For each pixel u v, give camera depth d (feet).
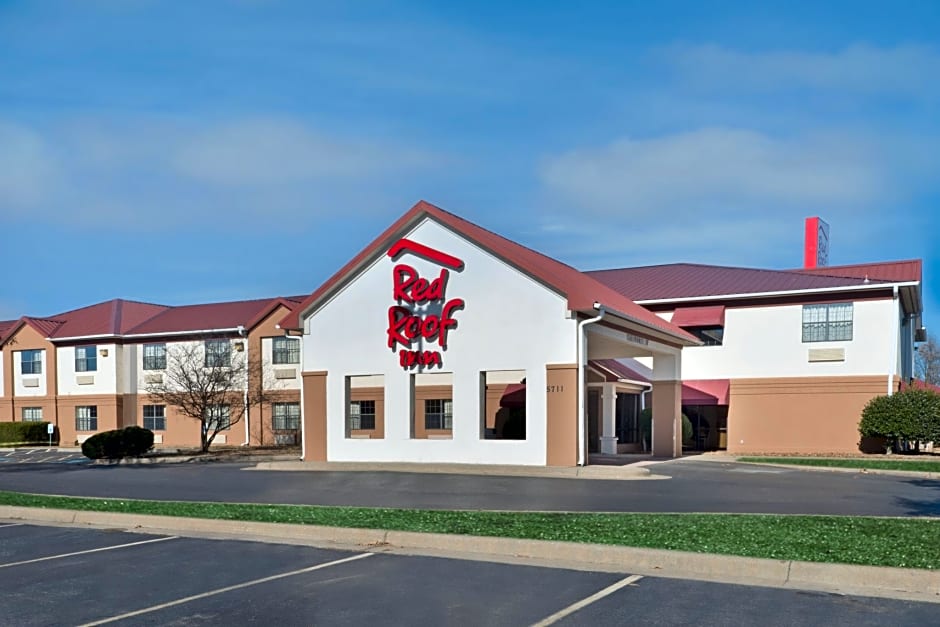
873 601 25.96
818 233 135.95
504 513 43.32
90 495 58.85
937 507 46.52
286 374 127.65
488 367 76.54
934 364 231.91
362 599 26.99
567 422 72.43
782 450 100.73
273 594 27.89
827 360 99.09
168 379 127.34
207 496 57.26
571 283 78.84
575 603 26.03
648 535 35.19
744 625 23.44
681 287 111.65
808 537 34.30
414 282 80.43
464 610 25.41
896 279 101.24
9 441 140.26
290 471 78.74
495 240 82.33
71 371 145.18
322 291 85.61
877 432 90.84
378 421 119.65
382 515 43.11
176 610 26.00
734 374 104.12
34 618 25.35
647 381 104.73
